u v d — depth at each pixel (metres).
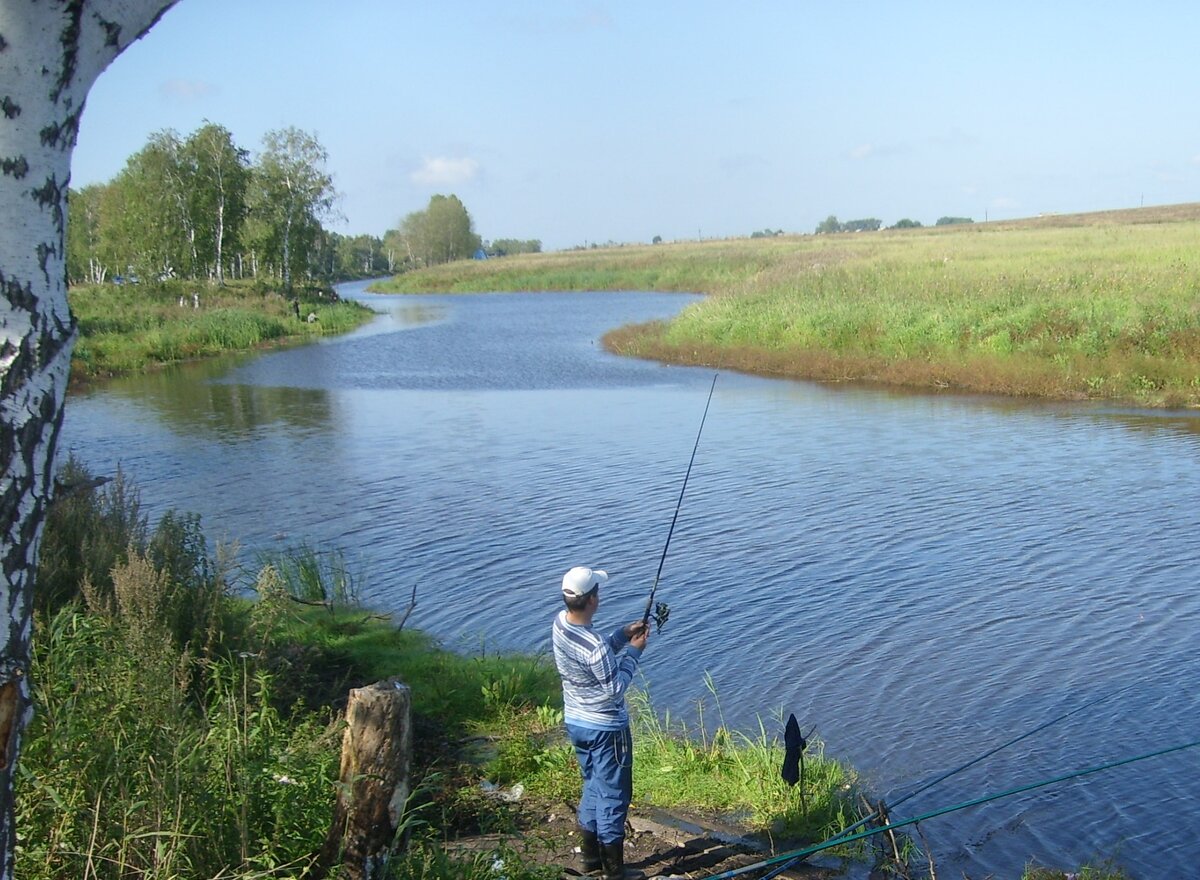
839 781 6.68
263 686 6.38
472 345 40.16
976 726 7.57
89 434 21.08
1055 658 8.70
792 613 9.96
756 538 12.48
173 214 60.25
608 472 16.56
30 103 2.75
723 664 8.83
